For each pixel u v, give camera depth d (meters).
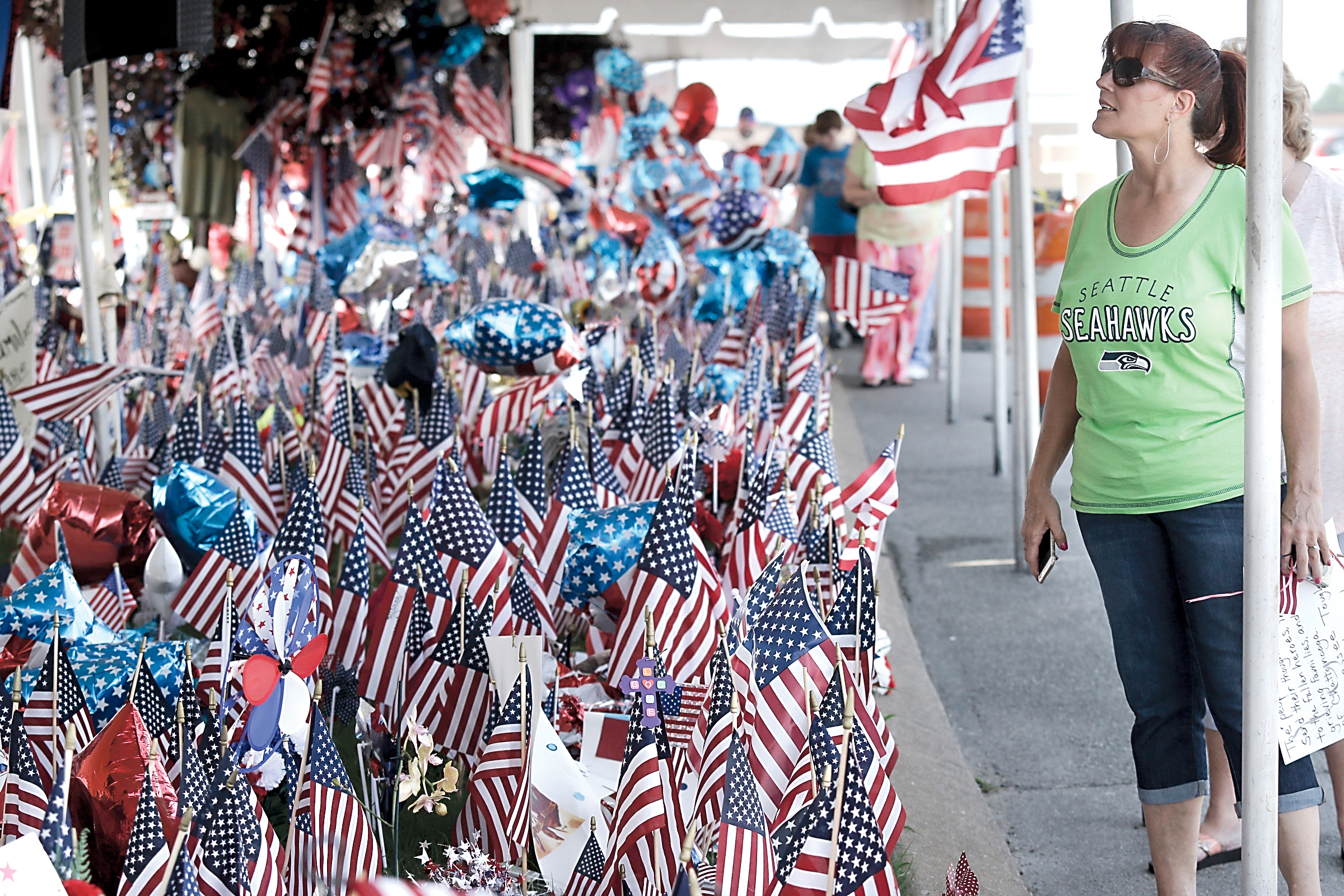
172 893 7.76
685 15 41.06
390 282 32.69
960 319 39.72
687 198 33.62
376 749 13.00
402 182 48.03
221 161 39.12
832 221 46.00
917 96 24.16
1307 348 10.48
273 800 12.73
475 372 21.41
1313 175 12.83
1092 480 11.52
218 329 35.31
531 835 10.20
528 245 35.84
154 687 10.18
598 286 39.31
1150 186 10.93
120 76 39.59
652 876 9.54
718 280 30.66
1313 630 10.66
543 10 40.81
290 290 39.66
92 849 9.00
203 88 38.69
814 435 16.34
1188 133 10.62
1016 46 23.97
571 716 13.46
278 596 9.97
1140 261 10.88
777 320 27.66
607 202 40.88
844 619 10.55
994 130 24.11
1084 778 16.31
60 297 36.19
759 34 51.31
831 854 8.51
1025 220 24.50
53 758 9.52
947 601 23.59
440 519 12.93
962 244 42.06
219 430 18.33
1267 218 9.59
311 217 43.31
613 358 25.06
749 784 8.77
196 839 8.47
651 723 10.15
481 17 38.59
